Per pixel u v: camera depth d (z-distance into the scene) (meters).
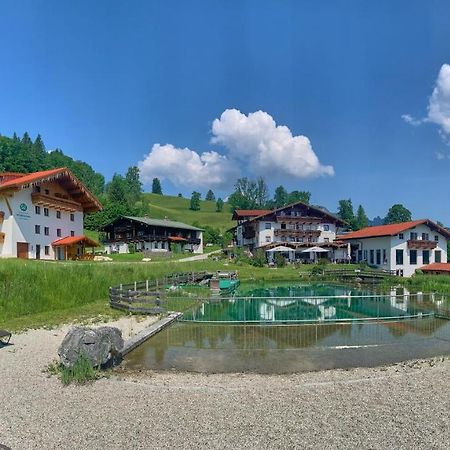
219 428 7.56
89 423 7.78
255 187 163.88
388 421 7.84
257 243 71.62
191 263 49.94
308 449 6.77
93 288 25.78
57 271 24.61
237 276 47.53
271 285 42.09
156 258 63.06
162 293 21.25
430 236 58.94
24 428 7.55
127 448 6.83
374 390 9.64
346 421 7.85
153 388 9.80
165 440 7.10
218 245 108.12
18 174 51.03
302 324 17.83
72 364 10.60
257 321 17.94
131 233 78.94
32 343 14.24
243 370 11.44
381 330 16.73
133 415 8.16
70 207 51.62
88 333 11.01
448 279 39.03
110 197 127.12
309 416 8.09
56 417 8.05
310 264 63.25
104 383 10.14
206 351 13.52
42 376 10.58
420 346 14.26
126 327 17.41
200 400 9.00
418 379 10.49
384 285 39.34
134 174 185.12
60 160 164.00
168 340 15.11
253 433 7.35
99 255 60.53
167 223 82.88
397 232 56.00
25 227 44.84
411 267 57.41
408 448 6.80
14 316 19.44
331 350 13.68
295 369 11.54
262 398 9.12
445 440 7.06
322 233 73.25
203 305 23.55
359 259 65.81
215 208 185.25
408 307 21.92
